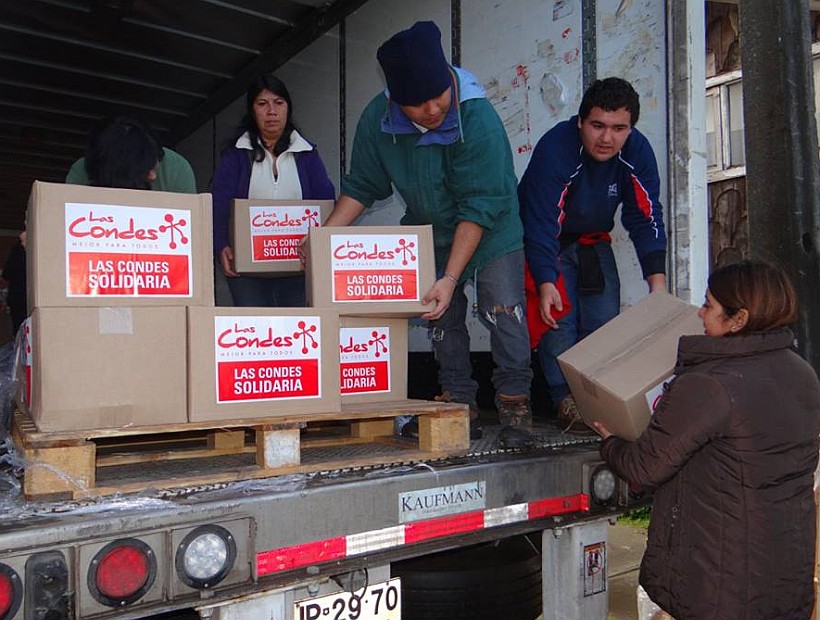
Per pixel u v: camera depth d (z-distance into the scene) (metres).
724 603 1.72
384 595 1.83
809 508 1.81
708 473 1.75
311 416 1.89
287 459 1.84
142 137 2.24
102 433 1.64
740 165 5.78
